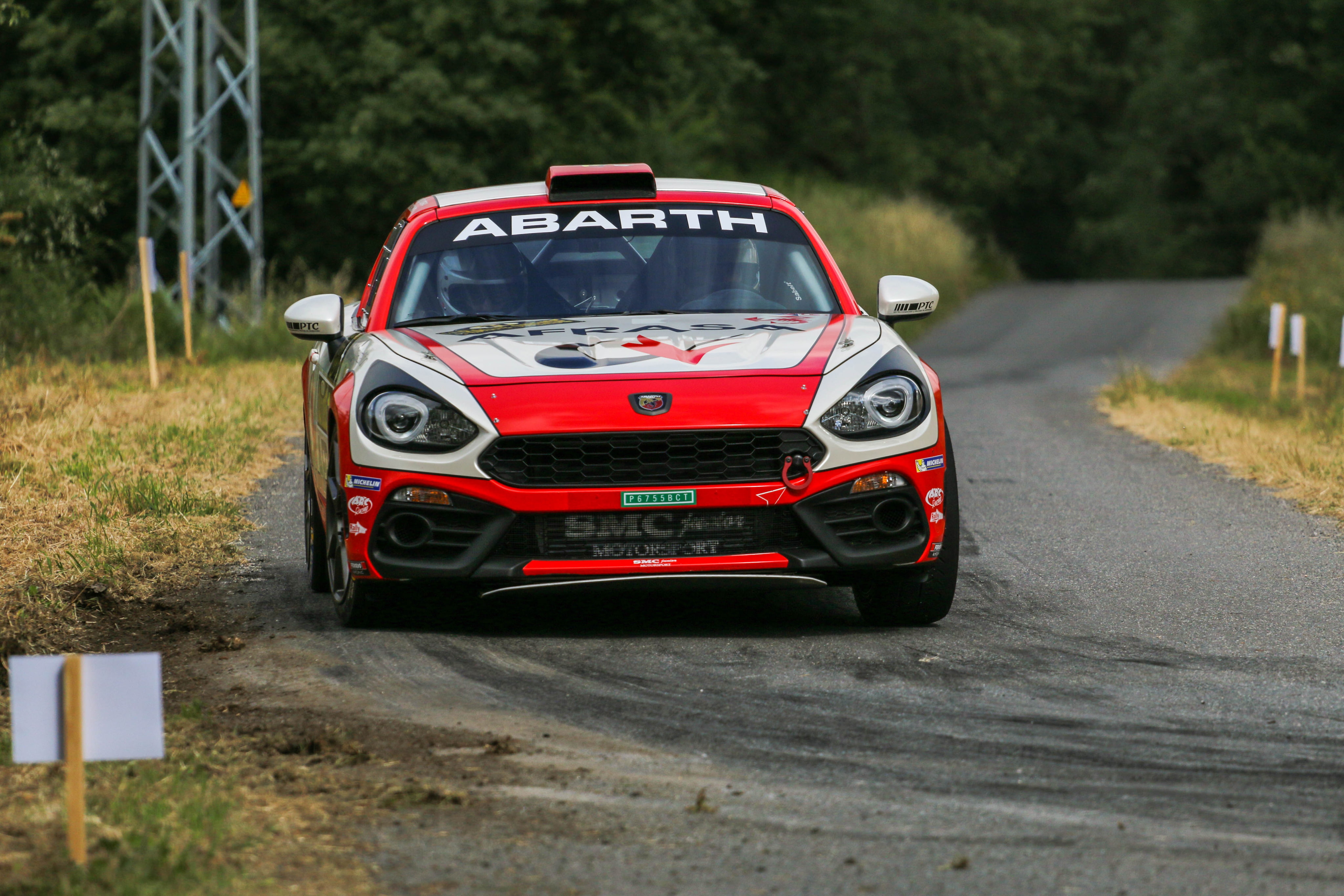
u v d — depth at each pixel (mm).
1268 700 18859
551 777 15656
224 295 78688
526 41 109750
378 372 21719
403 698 18734
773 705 18562
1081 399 62031
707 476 20875
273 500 33594
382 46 99375
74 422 41250
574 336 22828
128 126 100062
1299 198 172000
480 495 20688
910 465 21469
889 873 13086
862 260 131000
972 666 20516
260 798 14562
